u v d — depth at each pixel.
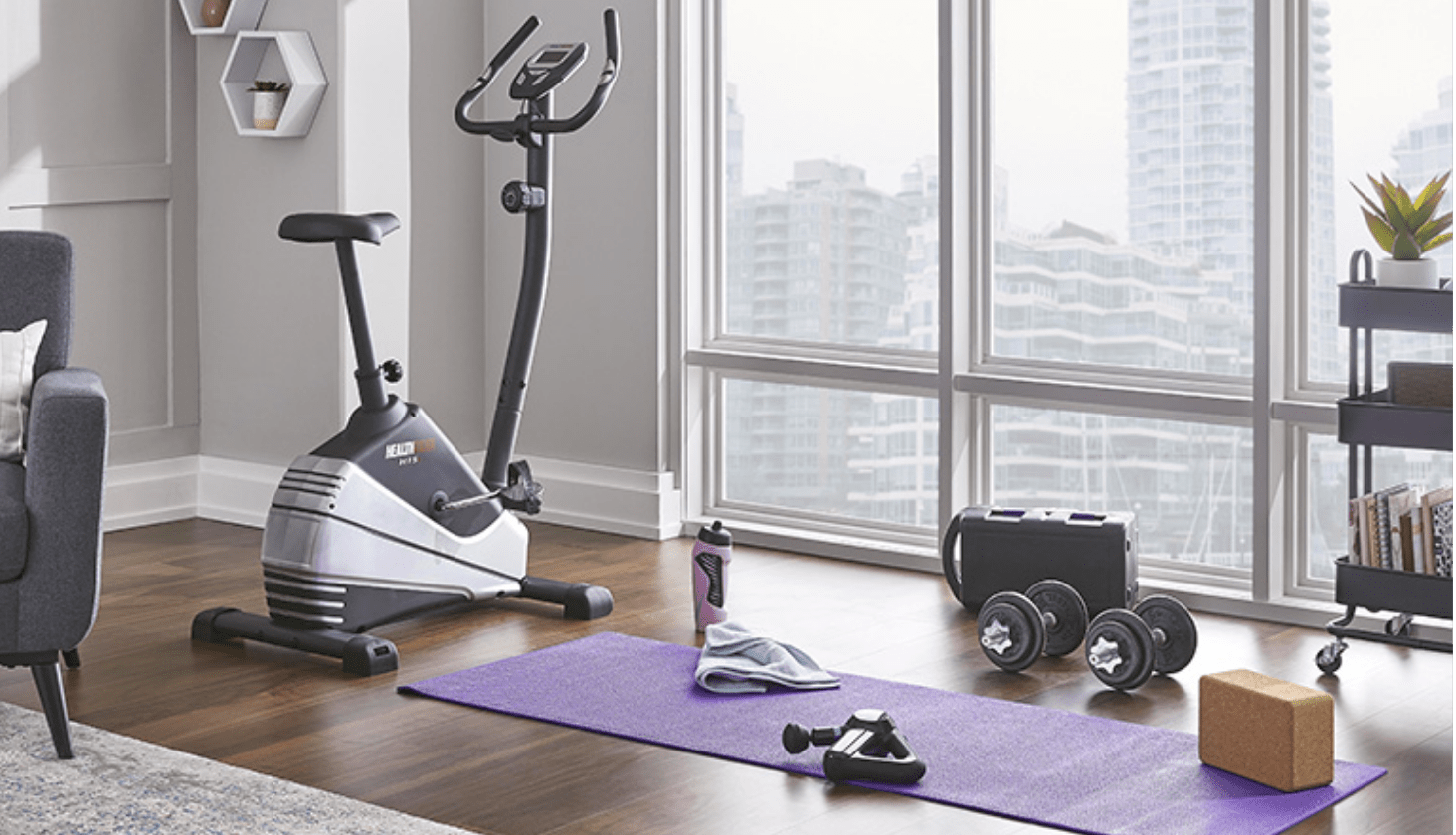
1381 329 4.54
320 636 4.52
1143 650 4.25
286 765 3.77
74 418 3.74
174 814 3.43
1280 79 4.86
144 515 6.14
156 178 6.10
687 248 6.02
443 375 6.28
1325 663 4.44
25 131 5.73
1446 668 4.48
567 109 6.18
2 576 3.71
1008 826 3.44
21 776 3.62
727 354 5.97
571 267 6.21
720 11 6.00
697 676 4.30
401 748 3.89
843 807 3.54
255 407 6.16
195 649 4.64
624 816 3.49
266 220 6.05
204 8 5.99
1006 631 4.44
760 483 6.05
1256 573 4.99
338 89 5.82
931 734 3.97
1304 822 3.44
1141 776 3.69
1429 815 3.47
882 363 5.75
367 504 4.68
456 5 6.21
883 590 5.33
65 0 5.82
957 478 5.53
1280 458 4.97
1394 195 4.42
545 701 4.21
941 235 5.46
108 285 6.02
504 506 5.06
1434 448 4.34
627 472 6.12
